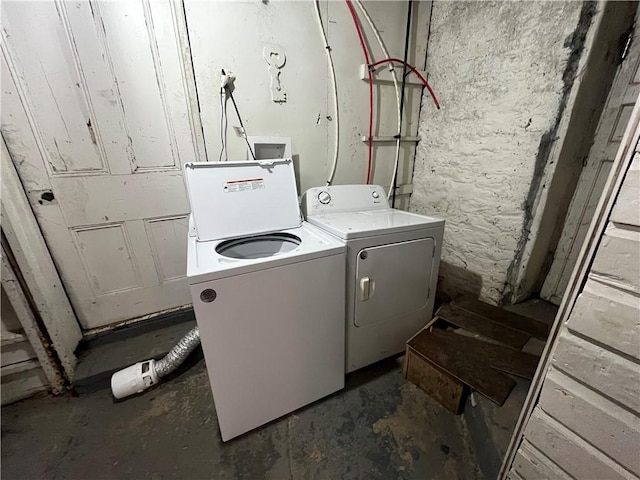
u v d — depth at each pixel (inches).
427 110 76.9
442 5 67.3
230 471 40.4
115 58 49.7
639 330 17.7
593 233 19.6
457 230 74.4
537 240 59.9
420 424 46.5
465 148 68.3
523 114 55.6
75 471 40.8
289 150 64.9
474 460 41.0
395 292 54.0
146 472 40.5
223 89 56.4
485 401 42.6
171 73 53.6
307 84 63.7
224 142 60.6
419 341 51.9
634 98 49.5
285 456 42.3
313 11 59.4
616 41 48.0
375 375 56.8
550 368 23.8
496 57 58.1
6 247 43.2
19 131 46.9
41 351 49.5
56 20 45.1
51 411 50.0
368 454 42.3
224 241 49.7
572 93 48.6
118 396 50.8
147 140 56.1
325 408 49.8
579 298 20.5
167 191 60.7
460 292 76.8
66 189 52.4
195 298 34.0
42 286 49.4
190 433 45.9
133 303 64.2
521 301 67.5
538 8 49.9
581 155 56.3
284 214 55.4
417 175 84.0
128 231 59.6
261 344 40.7
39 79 46.4
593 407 21.0
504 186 61.6
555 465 24.9
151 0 48.6
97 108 51.0
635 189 17.0
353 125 72.1
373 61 68.5
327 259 42.4
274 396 45.0
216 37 53.6
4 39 43.1
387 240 49.4
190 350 53.2
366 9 63.8
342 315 47.1
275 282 38.9
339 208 63.3
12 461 42.3
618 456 20.3
